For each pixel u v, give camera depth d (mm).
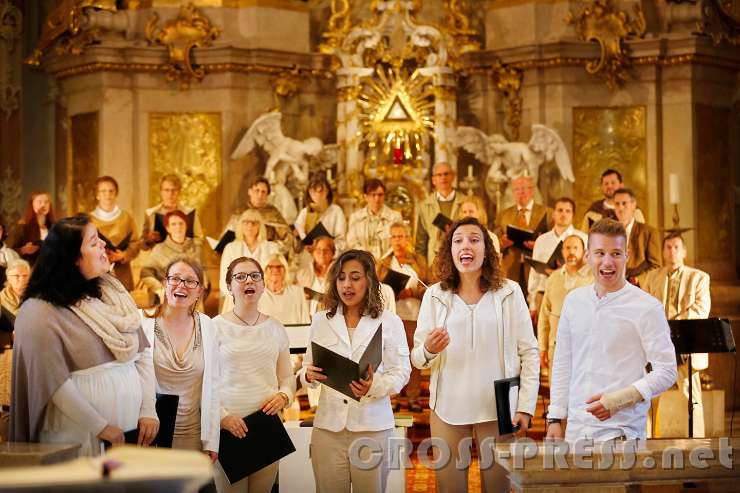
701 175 12062
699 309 9359
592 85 12273
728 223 12289
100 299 4840
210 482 5379
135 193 12211
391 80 12672
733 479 4484
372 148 12711
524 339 5426
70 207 12539
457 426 5375
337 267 5492
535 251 10883
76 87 12484
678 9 11914
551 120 12281
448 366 5395
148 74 12250
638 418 4973
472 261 5379
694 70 12047
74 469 2672
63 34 12078
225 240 10586
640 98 12164
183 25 12070
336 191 12500
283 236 11289
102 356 4770
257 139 12086
